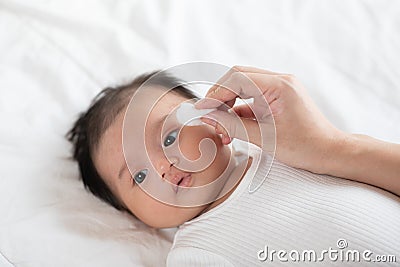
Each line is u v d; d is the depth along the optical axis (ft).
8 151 4.12
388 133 4.15
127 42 4.69
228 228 3.47
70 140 4.21
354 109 4.27
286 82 3.61
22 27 4.80
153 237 3.84
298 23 4.82
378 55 4.55
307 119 3.56
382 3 4.87
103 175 3.84
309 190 3.45
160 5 4.96
